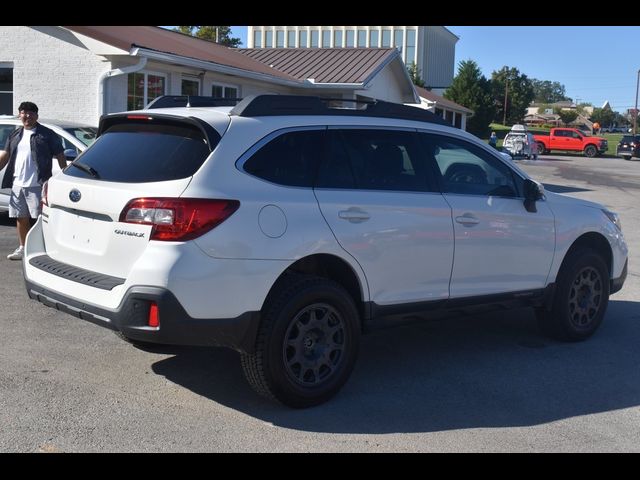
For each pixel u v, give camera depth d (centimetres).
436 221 531
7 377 511
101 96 1429
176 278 416
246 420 457
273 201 454
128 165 465
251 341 447
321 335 479
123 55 1398
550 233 611
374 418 467
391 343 635
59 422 443
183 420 454
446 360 590
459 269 551
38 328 625
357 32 9050
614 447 436
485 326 698
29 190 852
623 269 688
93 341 598
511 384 538
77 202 470
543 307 629
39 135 848
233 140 456
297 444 427
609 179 2994
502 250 577
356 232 486
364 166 513
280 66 2448
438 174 552
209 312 427
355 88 2250
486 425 462
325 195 481
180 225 421
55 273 483
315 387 475
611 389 534
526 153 4338
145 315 423
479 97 6662
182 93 1700
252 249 439
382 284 507
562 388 533
